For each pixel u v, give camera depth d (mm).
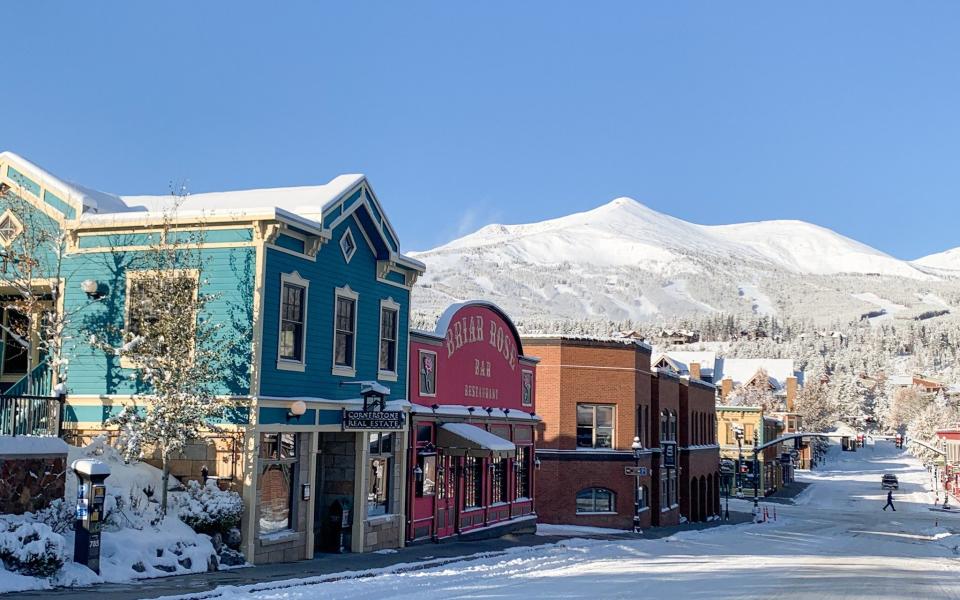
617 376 46469
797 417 141000
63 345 23797
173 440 20922
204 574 19422
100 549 18000
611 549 31547
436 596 16828
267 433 22625
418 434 30016
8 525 16609
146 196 27359
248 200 25906
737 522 59344
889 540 48344
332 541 26141
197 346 22016
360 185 26703
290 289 23797
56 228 24188
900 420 192875
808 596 18828
